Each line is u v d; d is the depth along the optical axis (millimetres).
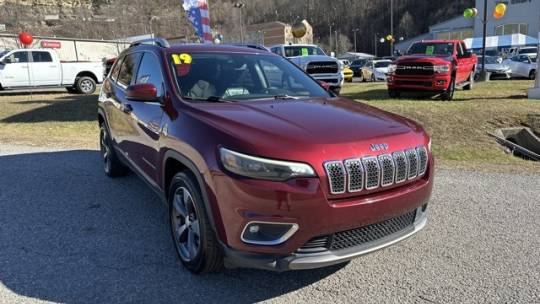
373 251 3066
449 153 9086
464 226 4469
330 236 2898
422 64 12875
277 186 2770
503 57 28359
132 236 4199
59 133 10883
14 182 6055
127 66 5352
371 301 3109
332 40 111875
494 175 6512
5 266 3602
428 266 3621
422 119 10672
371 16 116500
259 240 2877
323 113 3514
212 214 3031
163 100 3922
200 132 3186
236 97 4016
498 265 3635
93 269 3555
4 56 18266
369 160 2955
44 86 19047
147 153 4211
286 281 3385
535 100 12656
